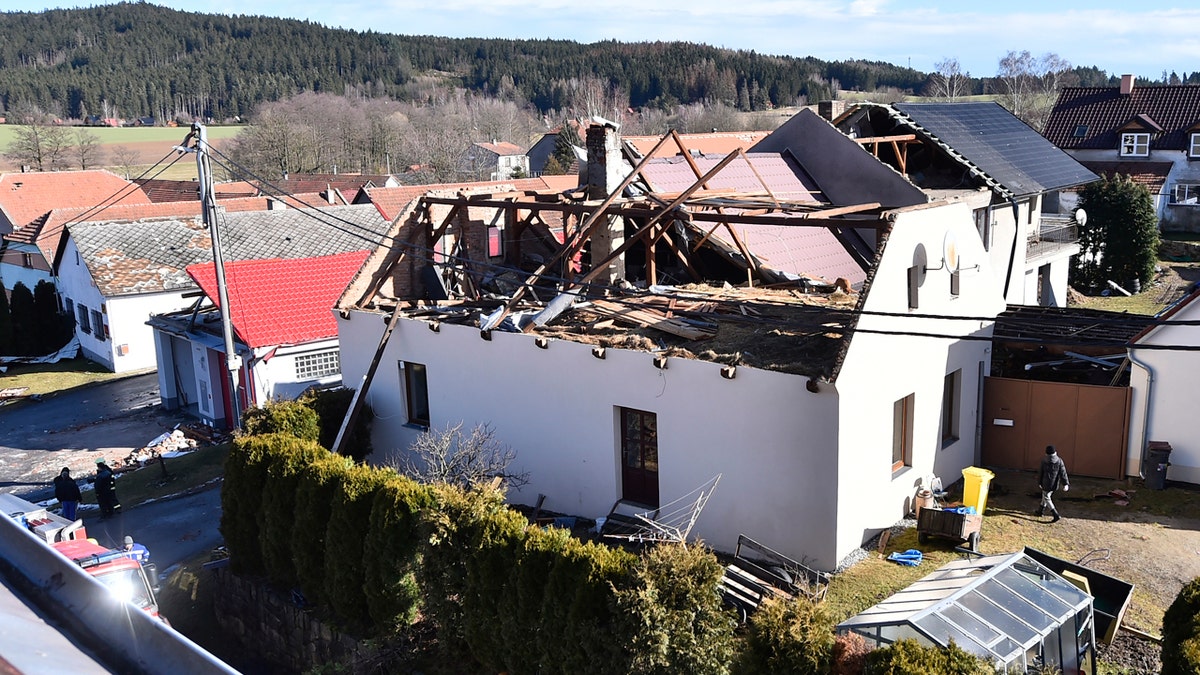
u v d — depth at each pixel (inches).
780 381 581.9
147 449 1115.3
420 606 605.0
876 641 433.7
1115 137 2223.2
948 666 390.9
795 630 418.0
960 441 736.3
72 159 4269.2
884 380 611.2
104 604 96.0
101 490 892.0
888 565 588.7
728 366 604.4
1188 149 2130.9
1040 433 745.6
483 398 756.0
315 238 1705.2
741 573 557.0
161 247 1622.8
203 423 1216.8
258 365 1098.1
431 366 790.5
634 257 925.8
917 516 658.8
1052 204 1947.6
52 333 1723.7
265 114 3971.5
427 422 821.9
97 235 1605.6
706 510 633.6
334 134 4488.2
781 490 593.3
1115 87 2362.2
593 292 810.8
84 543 621.6
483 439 729.6
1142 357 706.2
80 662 88.0
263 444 693.9
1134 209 1622.8
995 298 762.8
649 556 477.1
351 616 626.8
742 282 859.4
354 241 1716.3
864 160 1069.1
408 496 592.4
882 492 627.8
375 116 4739.2
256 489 695.1
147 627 89.7
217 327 1186.0
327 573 632.4
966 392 733.3
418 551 580.4
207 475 998.4
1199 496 690.2
